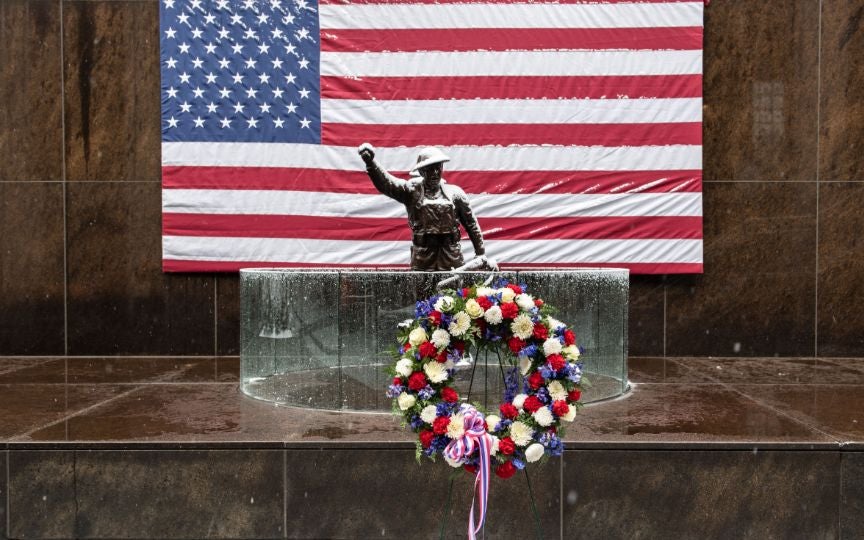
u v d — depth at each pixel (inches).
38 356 431.2
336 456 217.6
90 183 428.5
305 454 217.9
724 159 426.3
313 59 421.4
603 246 422.0
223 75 420.5
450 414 171.8
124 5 424.5
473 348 252.8
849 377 356.2
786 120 424.5
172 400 294.2
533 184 420.5
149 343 432.5
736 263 428.8
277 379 288.8
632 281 431.2
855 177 424.2
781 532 216.8
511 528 215.2
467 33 418.9
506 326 180.5
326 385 276.4
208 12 420.5
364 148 311.3
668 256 421.1
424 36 419.5
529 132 419.5
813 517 216.8
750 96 424.5
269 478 217.8
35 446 219.3
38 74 426.0
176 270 424.8
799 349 429.1
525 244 422.0
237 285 430.6
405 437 224.4
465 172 420.5
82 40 425.4
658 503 217.5
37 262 430.0
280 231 422.9
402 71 419.5
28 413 266.7
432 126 419.8
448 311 178.4
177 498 218.5
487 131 419.8
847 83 422.6
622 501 216.8
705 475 217.3
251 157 421.1
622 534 216.8
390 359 267.3
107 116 426.6
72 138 427.5
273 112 420.8
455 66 419.5
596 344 293.9
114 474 218.7
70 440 221.6
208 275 430.0
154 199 429.4
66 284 430.3
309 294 280.2
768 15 422.6
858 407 277.0
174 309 431.2
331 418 257.0
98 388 323.6
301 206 422.3
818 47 422.3
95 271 430.3
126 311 431.2
